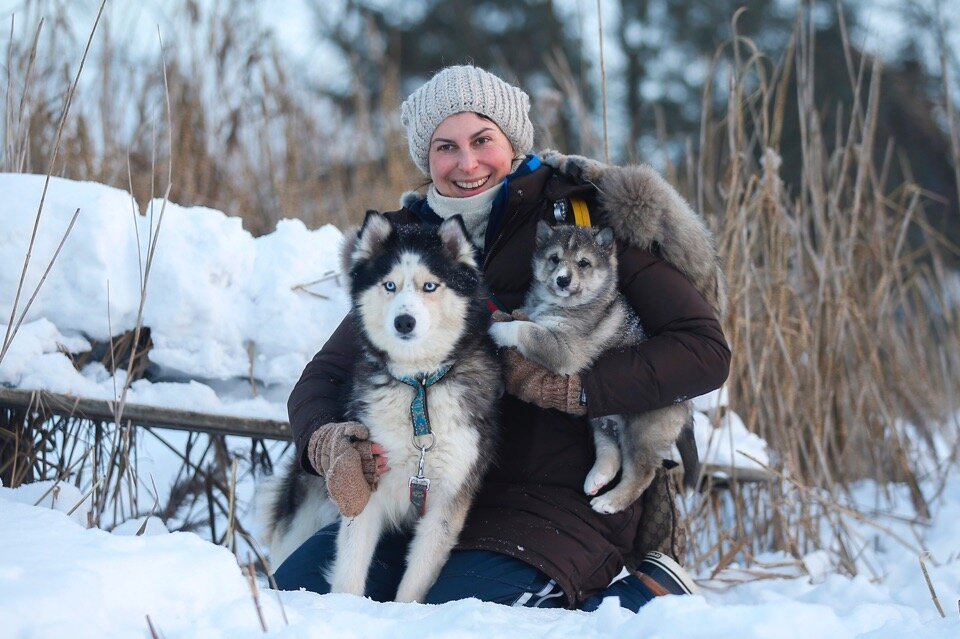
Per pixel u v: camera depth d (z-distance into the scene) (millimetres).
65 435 4059
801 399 5145
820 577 4488
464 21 16328
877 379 5547
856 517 4738
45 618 2053
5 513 2732
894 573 4570
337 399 3549
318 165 7414
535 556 3189
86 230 3969
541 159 3941
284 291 4289
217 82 6676
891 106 13891
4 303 3865
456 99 3816
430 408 3246
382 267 3361
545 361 3428
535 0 16453
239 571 2576
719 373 3375
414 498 3246
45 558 2332
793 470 4969
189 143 6312
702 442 4703
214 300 4160
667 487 3686
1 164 5062
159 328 4078
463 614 2471
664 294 3512
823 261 5355
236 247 4312
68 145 5609
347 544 3289
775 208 5227
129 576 2314
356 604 2729
